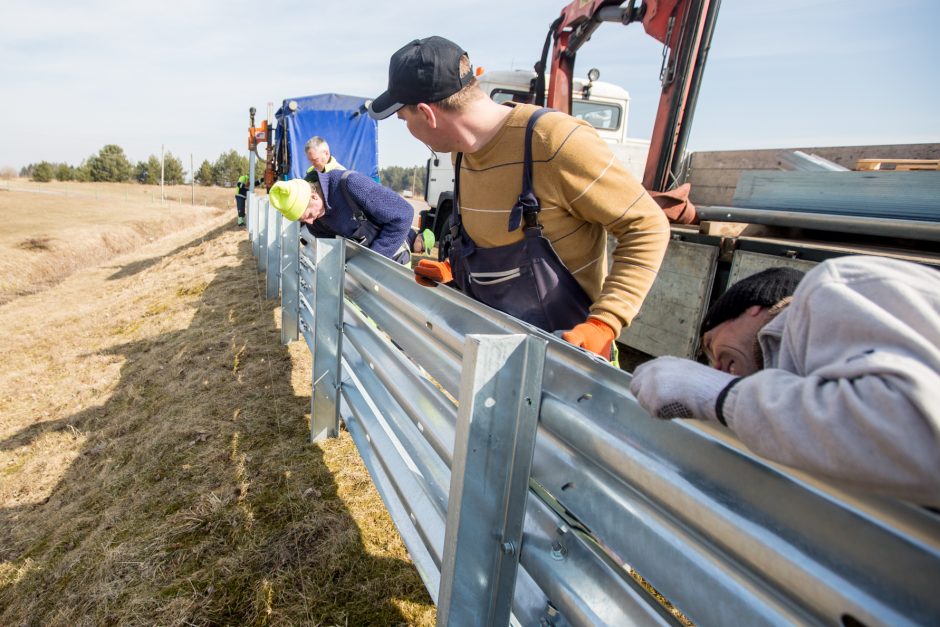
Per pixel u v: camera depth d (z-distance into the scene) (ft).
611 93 24.04
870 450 1.63
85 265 68.33
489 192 5.41
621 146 21.99
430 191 29.32
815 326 2.05
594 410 3.27
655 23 16.30
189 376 15.92
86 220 102.27
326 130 36.94
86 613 7.41
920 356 1.69
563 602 3.51
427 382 6.17
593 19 18.72
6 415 17.34
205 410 12.93
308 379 14.05
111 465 12.18
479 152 5.33
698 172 18.13
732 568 2.45
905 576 1.77
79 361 21.81
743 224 12.40
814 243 10.61
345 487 9.22
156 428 13.02
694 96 15.61
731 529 2.35
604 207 4.86
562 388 3.66
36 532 10.36
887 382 1.64
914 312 1.82
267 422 11.84
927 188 9.70
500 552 4.10
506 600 4.26
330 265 9.99
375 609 6.79
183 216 133.49
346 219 10.21
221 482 9.78
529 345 3.67
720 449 2.46
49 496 12.01
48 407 17.60
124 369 19.42
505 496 4.00
